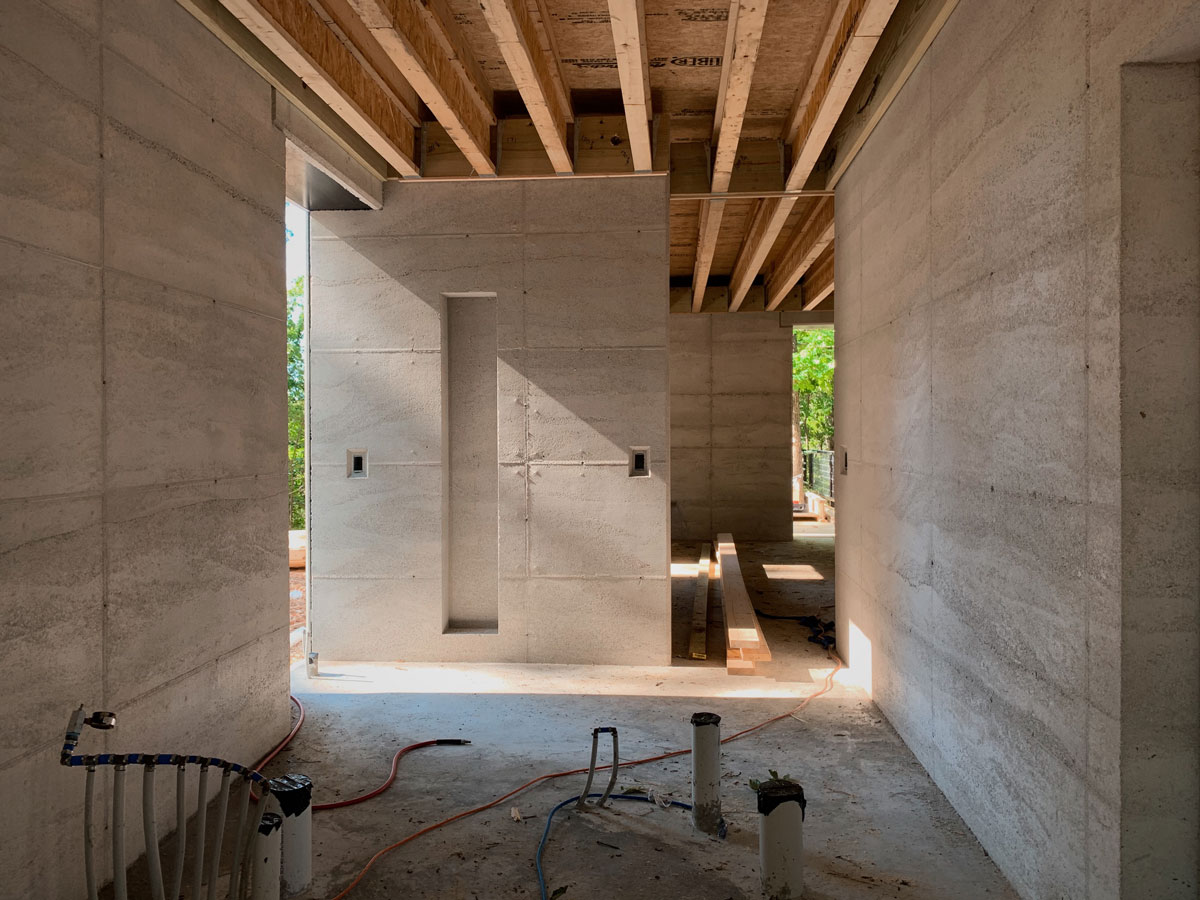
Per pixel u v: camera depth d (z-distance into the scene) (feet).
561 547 20.02
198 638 12.09
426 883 10.23
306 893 9.92
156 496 11.02
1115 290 7.51
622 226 19.76
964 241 11.47
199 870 8.45
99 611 9.86
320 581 20.53
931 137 12.94
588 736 15.24
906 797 12.53
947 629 12.36
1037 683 9.29
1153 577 7.47
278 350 14.64
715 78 17.52
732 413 43.21
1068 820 8.56
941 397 12.54
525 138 19.60
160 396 11.11
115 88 10.23
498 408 20.04
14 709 8.47
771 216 23.68
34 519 8.78
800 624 24.53
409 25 13.12
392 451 20.36
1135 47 7.16
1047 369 8.95
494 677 19.03
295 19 12.67
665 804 12.30
